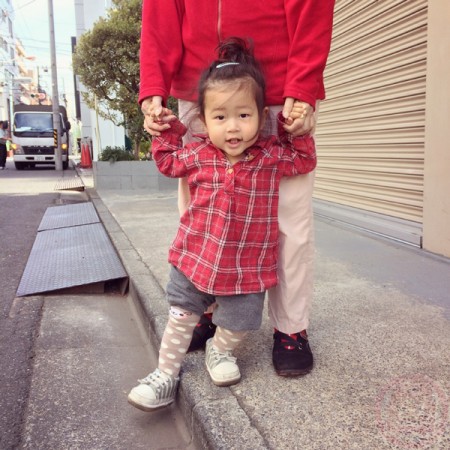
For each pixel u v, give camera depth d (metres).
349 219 5.07
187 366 2.06
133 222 5.59
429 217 3.91
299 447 1.53
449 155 3.65
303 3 1.71
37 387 2.24
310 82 1.73
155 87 1.82
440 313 2.63
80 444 1.83
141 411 2.04
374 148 4.73
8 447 1.81
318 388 1.87
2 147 18.25
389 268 3.51
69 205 7.57
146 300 2.91
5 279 3.89
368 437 1.58
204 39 1.88
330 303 2.80
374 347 2.22
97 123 11.67
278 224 1.89
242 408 1.75
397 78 4.29
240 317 1.80
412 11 4.04
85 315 3.17
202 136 1.84
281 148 1.80
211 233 1.75
